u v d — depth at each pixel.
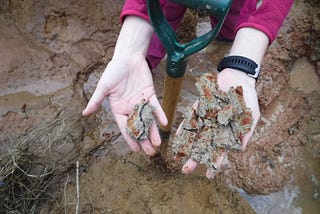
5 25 0.62
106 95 0.41
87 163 0.54
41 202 0.51
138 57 0.42
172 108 0.45
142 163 0.55
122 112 0.42
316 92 0.62
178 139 0.41
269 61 0.62
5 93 0.57
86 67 0.61
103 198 0.52
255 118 0.40
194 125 0.40
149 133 0.41
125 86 0.41
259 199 0.53
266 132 0.58
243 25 0.41
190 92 0.60
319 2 0.66
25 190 0.51
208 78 0.40
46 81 0.59
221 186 0.54
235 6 0.54
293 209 0.53
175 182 0.54
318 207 0.54
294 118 0.59
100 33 0.63
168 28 0.36
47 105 0.57
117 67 0.41
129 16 0.42
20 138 0.54
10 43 0.60
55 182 0.53
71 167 0.54
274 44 0.64
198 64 0.63
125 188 0.53
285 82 0.62
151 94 0.42
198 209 0.52
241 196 0.53
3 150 0.53
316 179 0.56
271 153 0.56
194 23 0.65
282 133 0.58
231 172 0.55
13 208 0.49
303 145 0.58
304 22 0.64
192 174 0.54
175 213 0.51
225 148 0.39
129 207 0.51
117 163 0.55
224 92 0.40
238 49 0.41
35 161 0.52
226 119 0.39
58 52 0.61
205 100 0.39
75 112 0.57
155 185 0.53
